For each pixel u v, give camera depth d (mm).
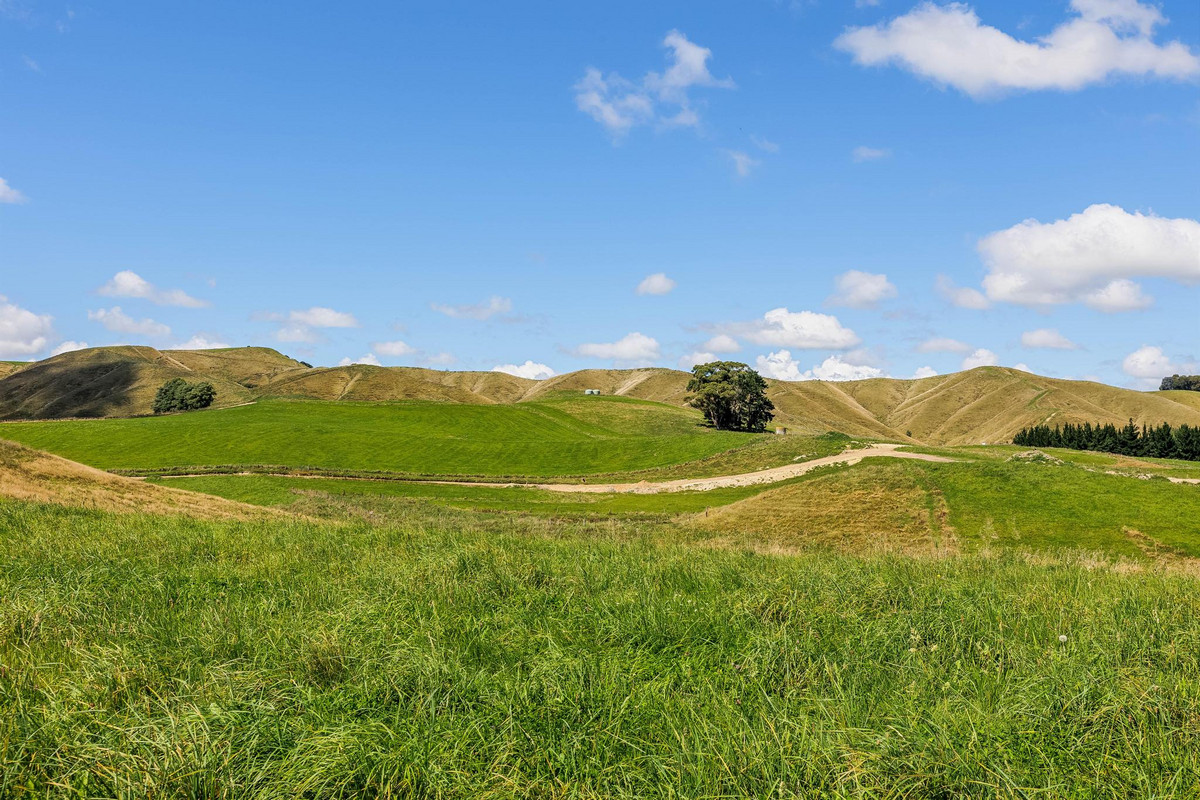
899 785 4363
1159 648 7039
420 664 6031
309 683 5883
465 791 4297
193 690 5578
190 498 27688
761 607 8281
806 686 6023
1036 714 5324
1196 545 26625
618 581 10078
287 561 11578
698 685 6023
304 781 4270
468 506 49969
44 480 24656
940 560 13344
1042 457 47406
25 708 5137
